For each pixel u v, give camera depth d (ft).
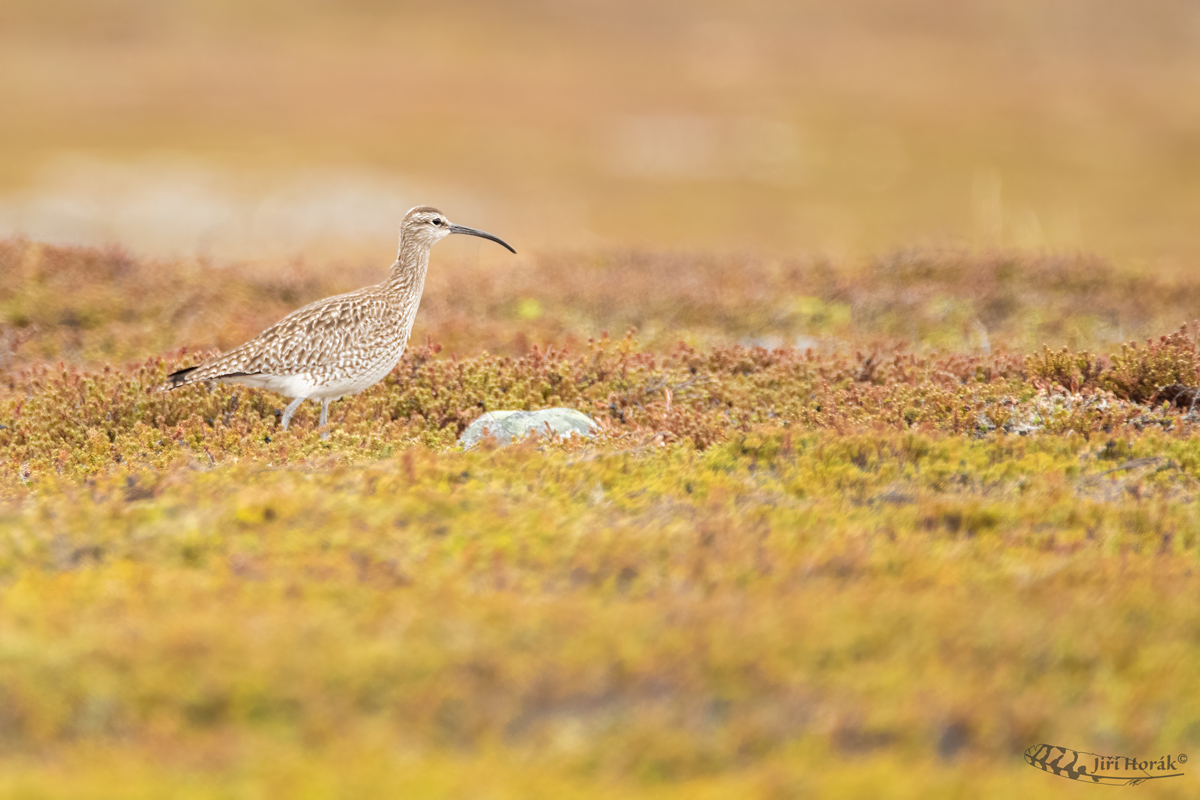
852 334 69.72
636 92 238.07
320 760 21.91
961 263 82.99
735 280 81.41
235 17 286.25
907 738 22.52
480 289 77.61
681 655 24.06
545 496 33.88
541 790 20.99
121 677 23.94
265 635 25.02
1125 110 220.64
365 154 177.78
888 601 26.14
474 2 318.04
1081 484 35.45
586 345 63.36
